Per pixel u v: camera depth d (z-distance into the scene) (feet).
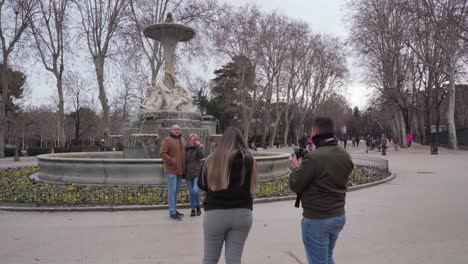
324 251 11.60
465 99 193.77
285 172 45.34
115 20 110.22
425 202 31.91
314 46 182.70
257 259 17.29
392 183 44.70
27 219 25.34
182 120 50.62
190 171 25.95
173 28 53.01
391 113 175.32
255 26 155.74
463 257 17.62
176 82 54.75
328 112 249.14
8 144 225.35
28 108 217.56
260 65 169.27
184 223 24.17
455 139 124.67
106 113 113.60
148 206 28.37
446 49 115.14
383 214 27.09
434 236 21.20
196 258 17.39
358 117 384.06
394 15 132.77
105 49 111.75
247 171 11.72
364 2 132.36
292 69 178.50
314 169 11.46
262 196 32.53
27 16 105.29
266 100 179.63
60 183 37.96
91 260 17.19
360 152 130.00
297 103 214.69
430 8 107.55
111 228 22.89
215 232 11.62
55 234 21.56
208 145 49.44
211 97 208.33
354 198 34.09
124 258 17.43
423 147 142.61
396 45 133.39
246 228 11.73
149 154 46.37
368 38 133.59
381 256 17.80
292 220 25.02
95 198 30.45
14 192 32.99
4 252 18.38
